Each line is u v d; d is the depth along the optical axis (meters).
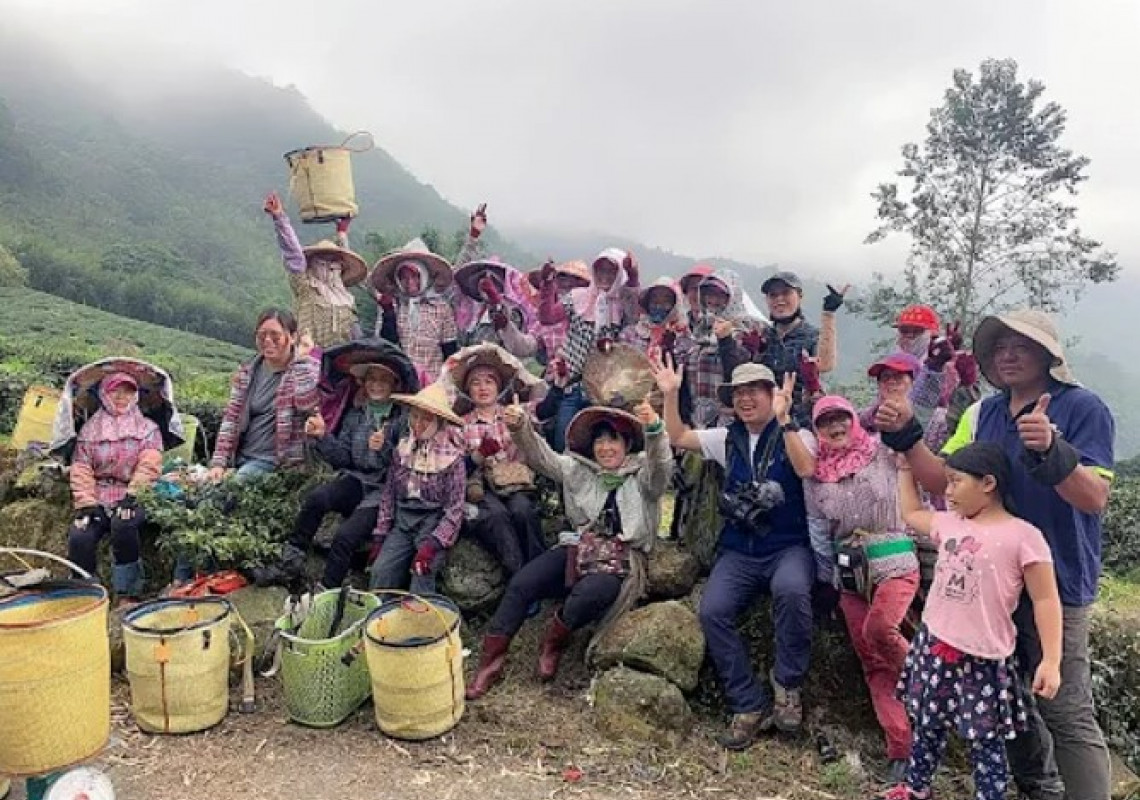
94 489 5.47
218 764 3.97
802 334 5.60
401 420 5.39
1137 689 5.64
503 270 6.84
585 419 4.97
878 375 4.68
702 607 4.55
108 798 3.43
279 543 5.41
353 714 4.43
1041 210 21.12
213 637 4.26
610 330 6.21
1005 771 3.51
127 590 5.34
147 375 5.84
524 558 5.37
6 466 7.11
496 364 5.60
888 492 4.36
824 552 4.52
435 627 4.57
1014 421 3.56
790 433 4.51
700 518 5.31
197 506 5.40
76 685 3.26
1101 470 3.23
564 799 3.84
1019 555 3.41
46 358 16.78
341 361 5.40
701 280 6.28
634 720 4.38
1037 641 3.50
